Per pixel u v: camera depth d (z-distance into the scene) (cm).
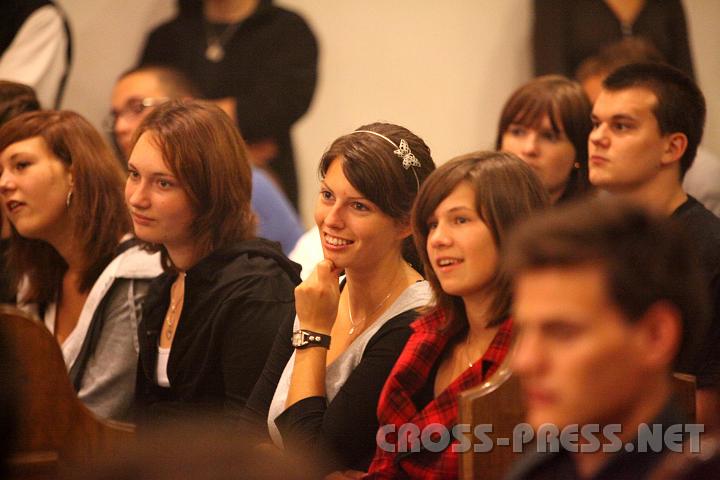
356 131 377
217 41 780
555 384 197
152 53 800
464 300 324
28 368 352
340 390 354
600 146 420
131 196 430
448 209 317
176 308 440
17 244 500
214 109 436
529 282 200
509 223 313
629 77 418
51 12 766
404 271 380
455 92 844
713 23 842
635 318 196
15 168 484
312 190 843
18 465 344
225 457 121
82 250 486
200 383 421
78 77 834
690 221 402
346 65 843
